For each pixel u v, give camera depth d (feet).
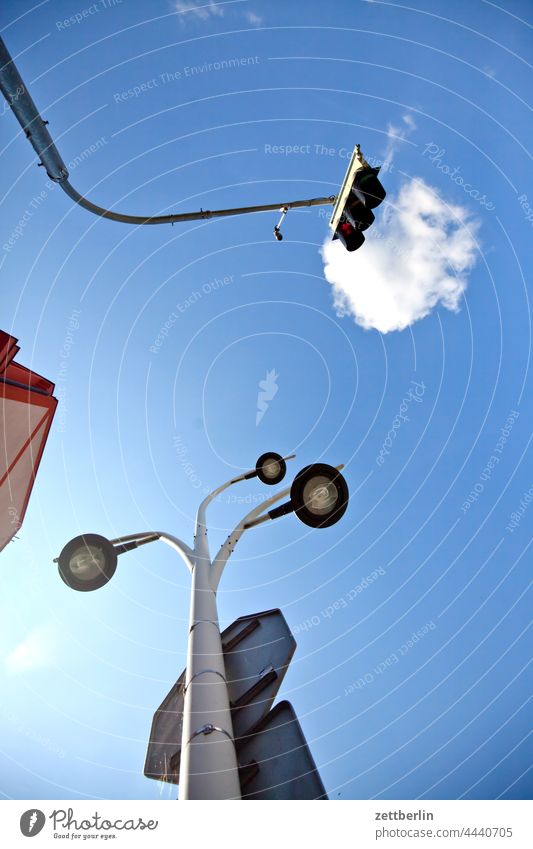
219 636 13.67
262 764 11.32
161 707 14.26
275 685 12.87
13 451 22.53
